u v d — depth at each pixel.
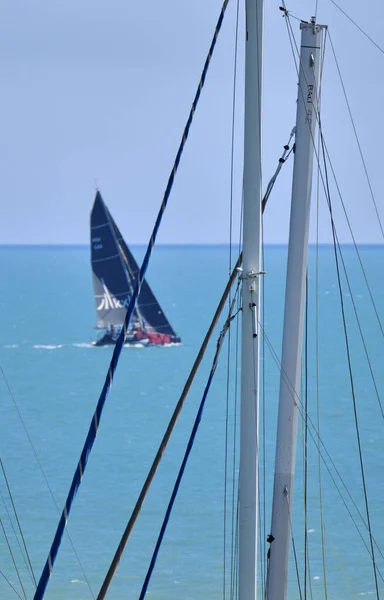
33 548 147.88
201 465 199.12
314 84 65.06
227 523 158.50
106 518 162.50
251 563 57.88
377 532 147.38
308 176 65.19
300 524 151.62
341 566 134.62
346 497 165.88
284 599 64.19
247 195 59.00
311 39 64.94
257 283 58.72
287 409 64.69
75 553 145.38
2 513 166.00
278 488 64.50
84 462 56.66
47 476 194.38
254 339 58.41
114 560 60.31
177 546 147.38
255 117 59.03
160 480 188.00
